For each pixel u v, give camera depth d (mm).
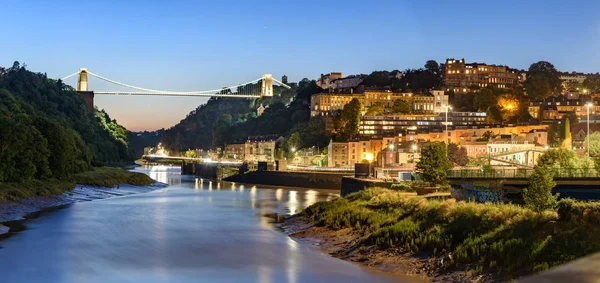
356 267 51156
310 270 50375
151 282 46938
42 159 123000
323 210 83062
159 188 175500
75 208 103188
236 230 76500
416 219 59125
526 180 63719
